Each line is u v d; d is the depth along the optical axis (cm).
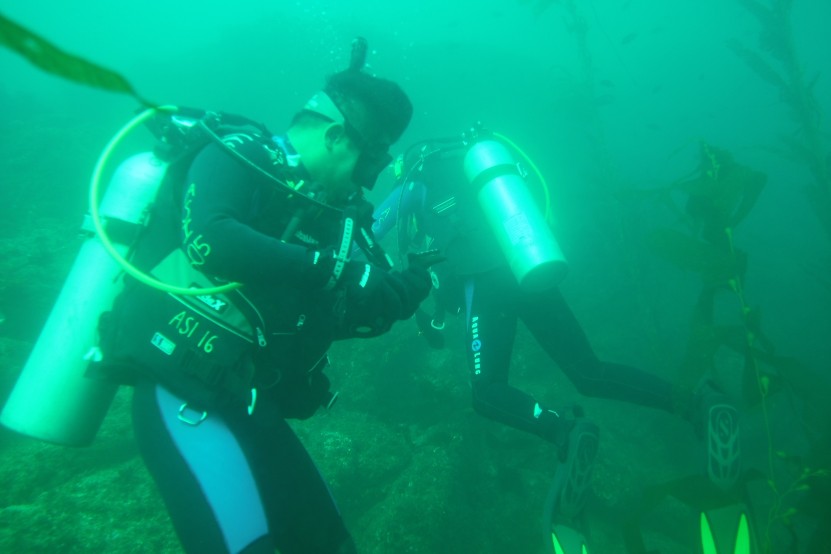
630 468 448
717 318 730
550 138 1123
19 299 539
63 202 871
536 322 338
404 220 386
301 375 190
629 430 516
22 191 851
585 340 337
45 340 198
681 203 1119
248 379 158
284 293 171
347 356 539
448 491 400
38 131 1012
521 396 308
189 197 147
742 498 247
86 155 987
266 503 184
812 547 229
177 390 156
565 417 294
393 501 396
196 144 161
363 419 495
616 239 704
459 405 502
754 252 876
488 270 330
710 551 229
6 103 1587
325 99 180
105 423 438
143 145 1134
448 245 344
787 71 635
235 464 157
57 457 399
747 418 507
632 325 668
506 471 460
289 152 180
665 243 260
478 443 484
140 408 164
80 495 365
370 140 180
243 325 160
